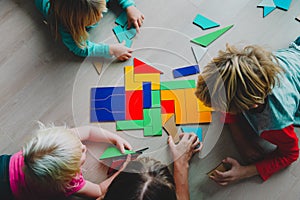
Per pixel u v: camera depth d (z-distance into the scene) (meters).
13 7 1.29
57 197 1.08
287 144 1.06
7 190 1.01
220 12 1.29
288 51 1.14
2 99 1.22
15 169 1.02
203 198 1.13
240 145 1.17
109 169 1.15
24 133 1.20
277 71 0.94
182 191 1.12
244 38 1.26
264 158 1.14
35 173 0.98
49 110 1.21
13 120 1.21
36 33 1.27
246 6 1.29
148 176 0.94
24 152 0.99
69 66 1.25
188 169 1.15
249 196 1.13
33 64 1.25
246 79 0.89
